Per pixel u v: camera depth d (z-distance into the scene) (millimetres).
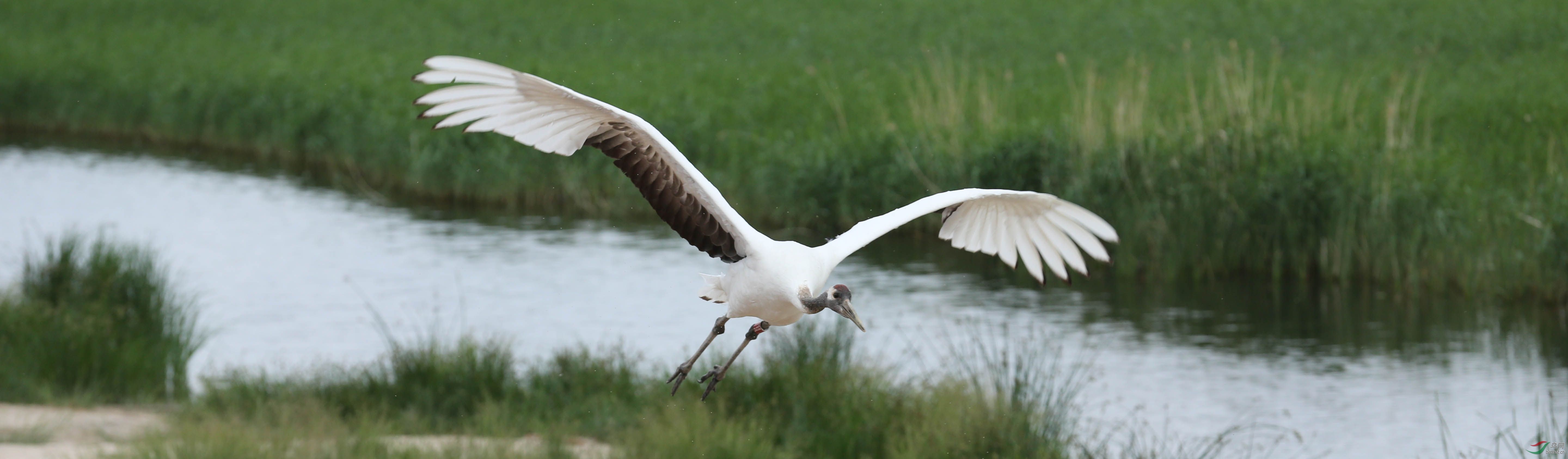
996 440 10688
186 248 20109
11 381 12469
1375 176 17703
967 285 17781
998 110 24453
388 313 16328
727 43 43031
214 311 16375
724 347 13203
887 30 44156
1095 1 47625
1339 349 14617
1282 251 17953
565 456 10758
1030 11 46594
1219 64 22344
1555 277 15844
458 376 12648
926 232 20594
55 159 29281
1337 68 31203
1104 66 33500
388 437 11195
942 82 27125
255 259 19375
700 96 29578
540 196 23781
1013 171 19953
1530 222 16250
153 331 14031
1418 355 14336
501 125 5707
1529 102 23766
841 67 35594
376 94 30812
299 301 16922
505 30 47625
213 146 31656
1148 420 12195
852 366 12328
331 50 42469
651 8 51500
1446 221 16953
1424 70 27719
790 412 11602
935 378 12273
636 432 11312
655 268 18781
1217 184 18109
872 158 21234
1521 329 15297
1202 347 14719
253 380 12711
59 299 14344
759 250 6043
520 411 12164
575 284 17797
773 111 27641
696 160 24672
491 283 17891
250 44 44625
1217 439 11602
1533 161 19266
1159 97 23688
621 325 15633
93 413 12211
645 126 5770
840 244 6324
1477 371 13672
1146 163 18547
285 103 30516
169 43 44688
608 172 23359
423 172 24453
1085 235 6582
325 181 26969
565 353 13180
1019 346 14352
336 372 12945
